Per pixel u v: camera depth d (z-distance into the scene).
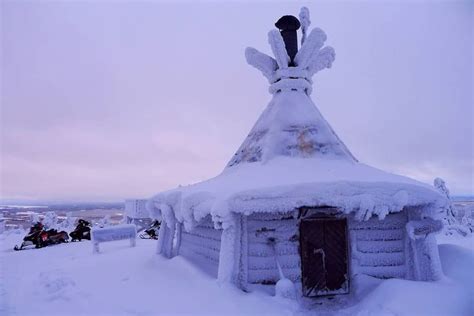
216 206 6.38
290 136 8.41
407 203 6.61
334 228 7.14
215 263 7.74
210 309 5.63
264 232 6.91
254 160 8.37
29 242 14.73
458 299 5.76
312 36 9.34
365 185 6.51
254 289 6.61
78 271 9.06
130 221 21.59
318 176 6.92
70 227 21.20
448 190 18.88
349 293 6.93
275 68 9.73
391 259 7.13
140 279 7.83
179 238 10.18
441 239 15.57
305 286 6.79
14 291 7.05
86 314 5.60
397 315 5.34
